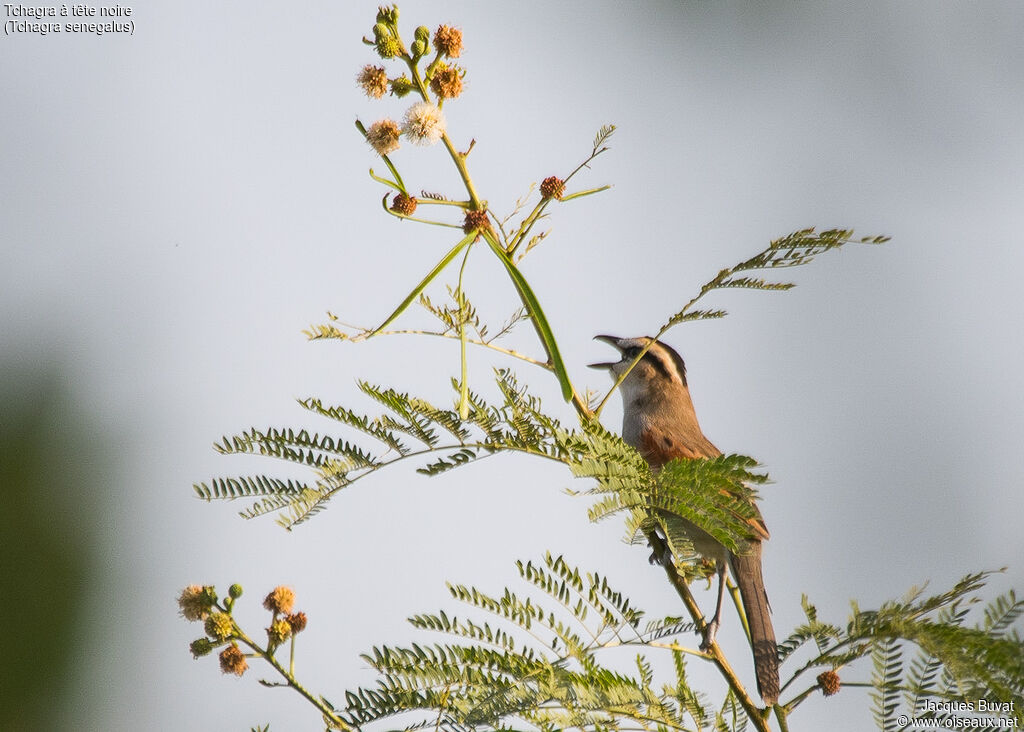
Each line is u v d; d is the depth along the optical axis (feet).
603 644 25.23
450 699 23.44
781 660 27.71
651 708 24.99
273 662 24.76
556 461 25.67
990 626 22.15
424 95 27.37
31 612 33.81
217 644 24.82
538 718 23.35
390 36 27.07
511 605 25.00
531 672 23.82
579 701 23.85
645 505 25.61
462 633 24.61
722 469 25.46
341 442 25.55
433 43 27.27
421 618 24.67
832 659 23.95
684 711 26.00
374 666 23.79
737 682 26.21
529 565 25.39
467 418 25.64
